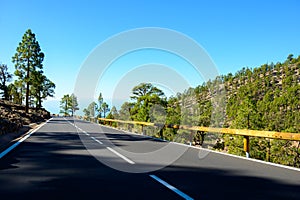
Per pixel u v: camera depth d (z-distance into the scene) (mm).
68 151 10672
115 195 5012
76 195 4965
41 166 7555
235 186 5820
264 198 5020
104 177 6434
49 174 6609
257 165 8438
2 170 6969
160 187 5617
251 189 5609
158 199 4816
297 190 5590
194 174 6977
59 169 7207
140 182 6020
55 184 5699
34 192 5098
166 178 6457
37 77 45438
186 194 5141
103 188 5469
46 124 35094
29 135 17875
